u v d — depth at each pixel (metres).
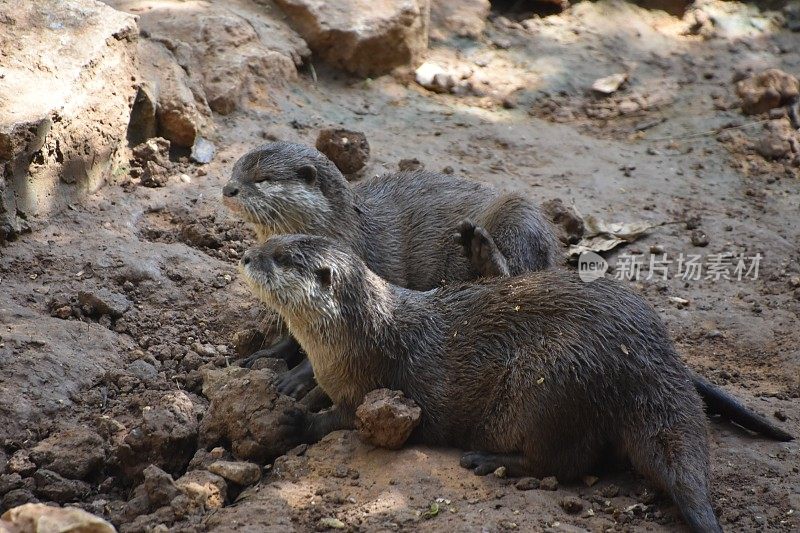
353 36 17.33
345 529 8.19
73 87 12.27
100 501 8.78
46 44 12.66
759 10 21.70
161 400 9.67
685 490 8.20
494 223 11.46
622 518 8.40
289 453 9.30
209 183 13.77
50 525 7.29
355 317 9.43
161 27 15.94
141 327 11.07
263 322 11.17
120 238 12.16
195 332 11.20
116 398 10.02
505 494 8.67
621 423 8.69
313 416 9.65
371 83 17.67
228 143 14.73
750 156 17.17
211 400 9.77
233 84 15.48
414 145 15.90
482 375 9.20
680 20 21.08
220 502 8.62
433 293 9.91
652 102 18.66
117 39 13.22
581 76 19.08
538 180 15.48
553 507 8.48
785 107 18.17
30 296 10.96
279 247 9.42
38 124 11.47
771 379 11.54
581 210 14.78
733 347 12.17
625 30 20.50
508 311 9.27
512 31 19.88
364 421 9.08
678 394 8.70
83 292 11.02
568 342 8.77
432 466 9.04
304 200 11.12
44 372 9.88
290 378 10.44
